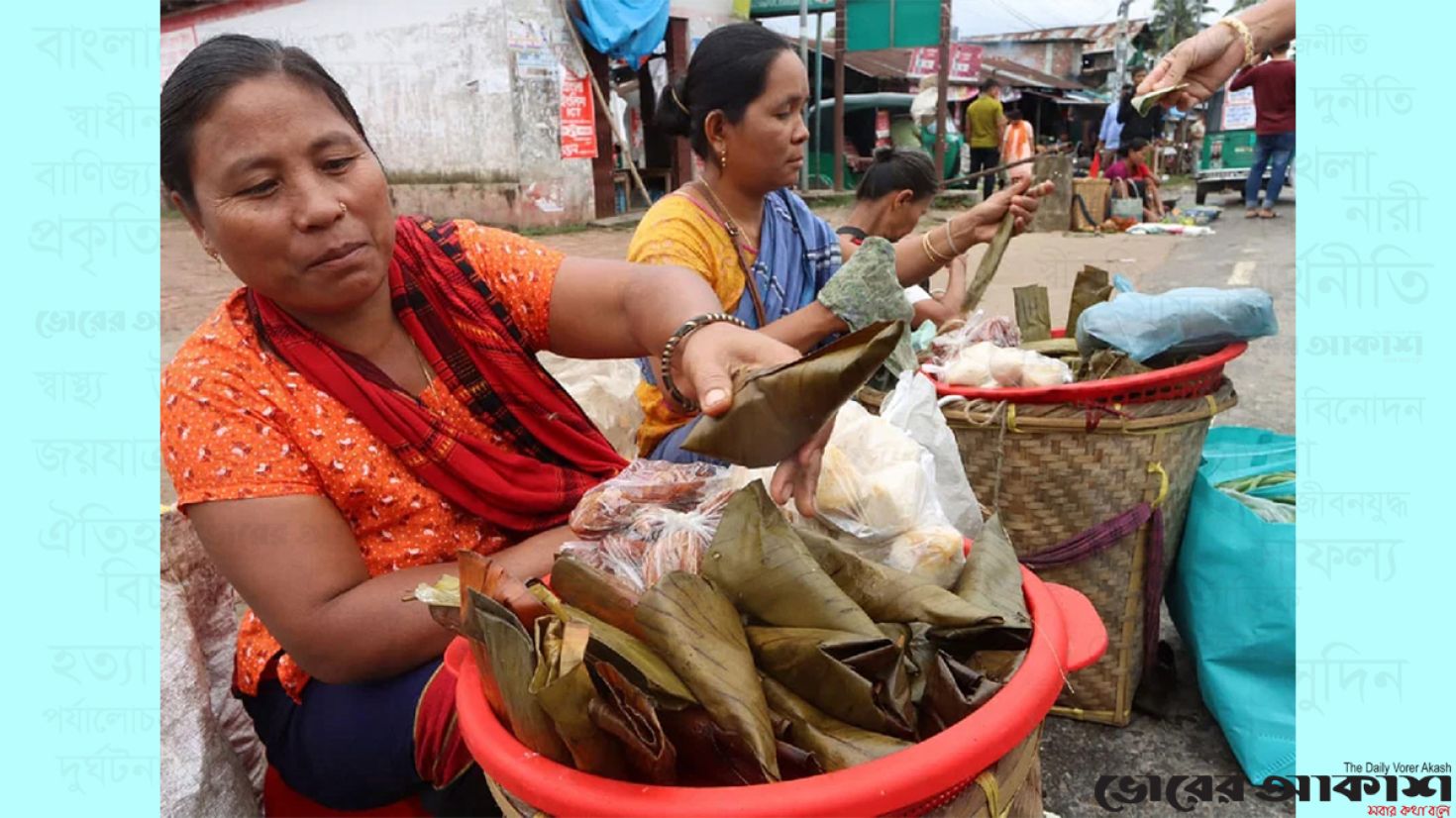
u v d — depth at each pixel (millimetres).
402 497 1383
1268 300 2092
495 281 1498
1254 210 10117
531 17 9219
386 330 1437
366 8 9719
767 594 988
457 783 1397
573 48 9750
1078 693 2180
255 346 1337
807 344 1880
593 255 8094
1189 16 30719
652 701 884
